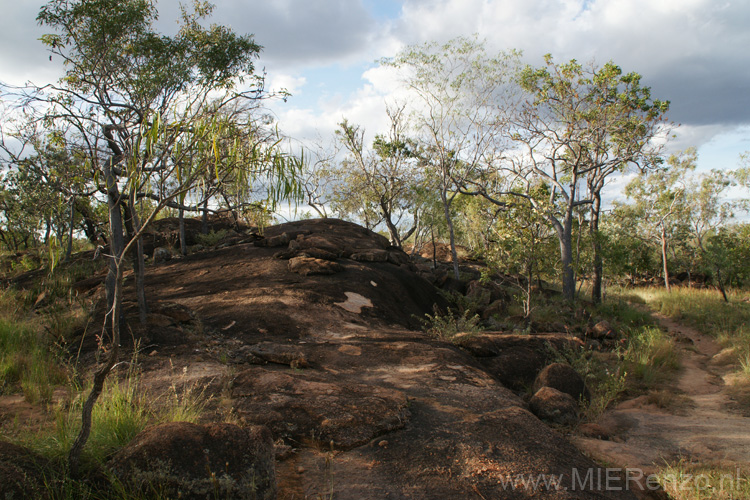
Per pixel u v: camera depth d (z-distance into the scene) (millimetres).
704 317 17281
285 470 3982
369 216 29516
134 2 10219
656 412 7000
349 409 5004
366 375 6848
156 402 5180
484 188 26266
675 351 11219
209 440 3342
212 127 3162
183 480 3098
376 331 9742
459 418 5129
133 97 10016
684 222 34344
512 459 4141
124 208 8242
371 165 27406
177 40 11242
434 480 3811
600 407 6895
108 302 7930
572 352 9250
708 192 35469
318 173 27594
